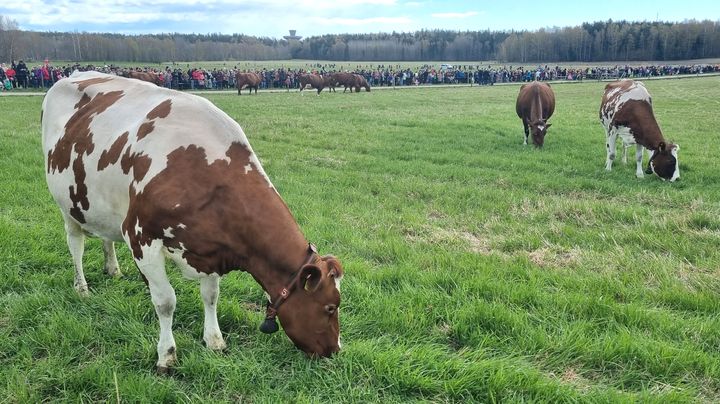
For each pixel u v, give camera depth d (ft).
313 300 12.10
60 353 14.02
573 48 431.43
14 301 16.33
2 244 20.13
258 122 65.72
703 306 17.72
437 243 23.97
